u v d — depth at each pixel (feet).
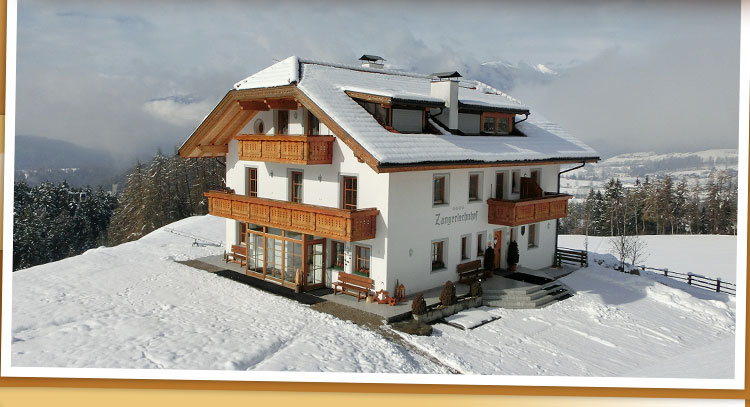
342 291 67.31
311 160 65.87
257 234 74.95
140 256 86.33
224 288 69.31
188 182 238.48
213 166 230.48
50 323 53.83
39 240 235.61
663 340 62.59
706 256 160.15
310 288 69.10
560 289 75.92
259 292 67.72
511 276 78.02
